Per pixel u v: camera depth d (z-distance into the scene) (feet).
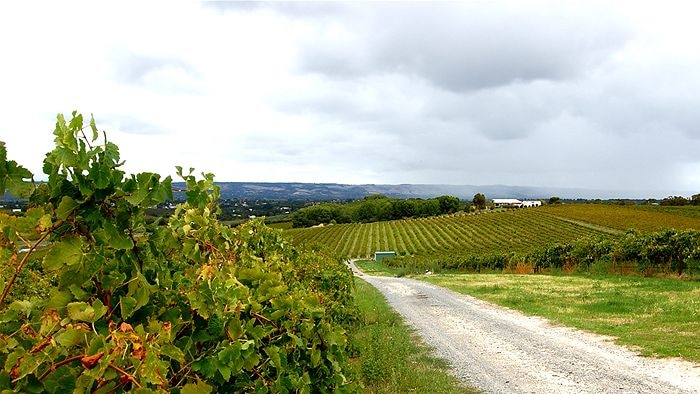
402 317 57.21
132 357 6.02
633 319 48.34
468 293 81.92
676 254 90.02
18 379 5.77
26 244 6.56
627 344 38.93
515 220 360.07
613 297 62.69
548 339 43.14
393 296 82.02
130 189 7.32
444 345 41.91
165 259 10.50
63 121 6.73
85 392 5.94
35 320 7.25
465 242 310.65
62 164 6.56
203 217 11.39
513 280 101.45
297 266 27.32
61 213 6.66
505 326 50.34
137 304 7.50
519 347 40.65
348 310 39.55
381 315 55.77
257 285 11.68
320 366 12.20
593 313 53.72
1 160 6.56
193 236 11.18
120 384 6.12
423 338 44.83
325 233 399.85
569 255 121.90
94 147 6.95
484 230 344.49
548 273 123.95
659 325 44.45
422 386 29.37
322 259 37.52
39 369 6.23
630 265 100.27
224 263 11.75
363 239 377.30
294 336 11.26
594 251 112.68
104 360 5.82
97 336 5.98
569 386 29.91
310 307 12.60
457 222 403.13
